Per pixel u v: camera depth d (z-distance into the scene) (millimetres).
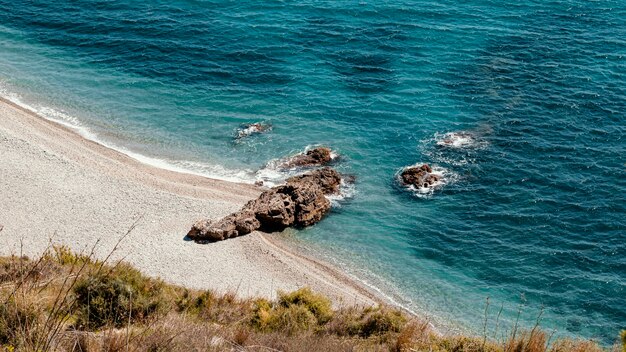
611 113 55594
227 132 55781
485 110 56812
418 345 20891
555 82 60219
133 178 49344
